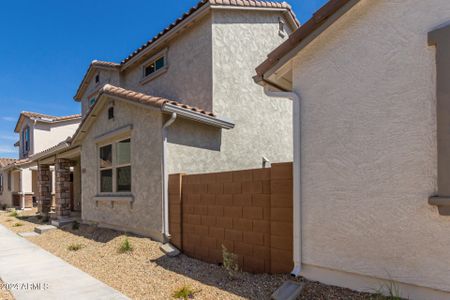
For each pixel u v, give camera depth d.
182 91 12.21
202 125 10.32
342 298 4.71
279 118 13.55
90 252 9.02
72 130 29.41
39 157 17.98
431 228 4.16
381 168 4.68
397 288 4.45
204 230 7.79
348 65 5.13
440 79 4.14
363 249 4.80
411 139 4.42
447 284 4.00
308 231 5.49
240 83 11.83
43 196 19.00
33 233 13.18
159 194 9.14
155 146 9.39
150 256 8.08
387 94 4.68
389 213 4.56
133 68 15.23
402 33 4.58
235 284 5.85
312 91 5.59
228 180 7.20
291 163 5.96
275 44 13.30
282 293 4.98
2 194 31.20
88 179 13.40
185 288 5.52
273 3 12.77
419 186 4.30
